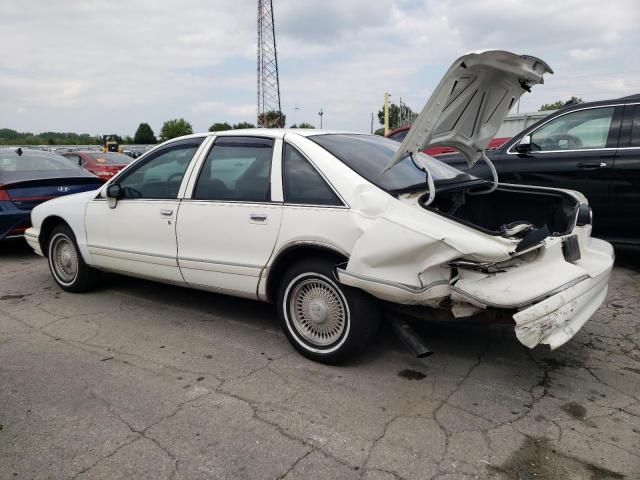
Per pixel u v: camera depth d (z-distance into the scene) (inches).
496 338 156.2
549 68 136.4
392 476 95.1
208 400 122.1
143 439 107.0
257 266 145.6
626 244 224.1
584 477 94.7
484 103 142.0
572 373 134.1
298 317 143.8
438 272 117.9
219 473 96.4
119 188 177.6
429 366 138.5
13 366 140.8
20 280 227.3
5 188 259.4
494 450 102.3
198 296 199.2
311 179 138.6
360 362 141.1
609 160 217.8
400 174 141.3
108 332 164.6
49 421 113.9
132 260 178.4
